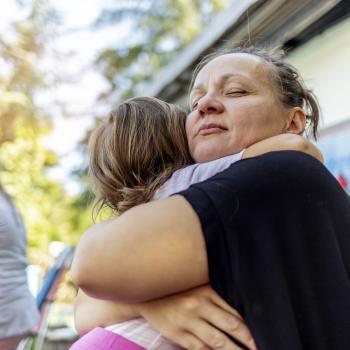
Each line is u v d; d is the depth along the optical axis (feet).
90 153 3.56
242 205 2.48
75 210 31.71
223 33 10.54
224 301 2.48
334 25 9.50
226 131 3.15
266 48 4.22
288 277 2.45
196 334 2.52
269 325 2.34
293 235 2.51
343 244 2.71
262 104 3.17
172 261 2.43
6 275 6.33
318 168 2.78
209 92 3.27
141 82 35.63
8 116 28.94
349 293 2.51
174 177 3.15
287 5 9.20
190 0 36.45
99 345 2.80
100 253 2.49
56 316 13.92
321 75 10.06
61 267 8.00
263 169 2.62
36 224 29.25
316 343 2.39
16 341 6.40
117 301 2.58
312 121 3.77
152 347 2.72
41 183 30.48
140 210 2.60
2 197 6.77
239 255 2.41
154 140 3.37
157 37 36.58
